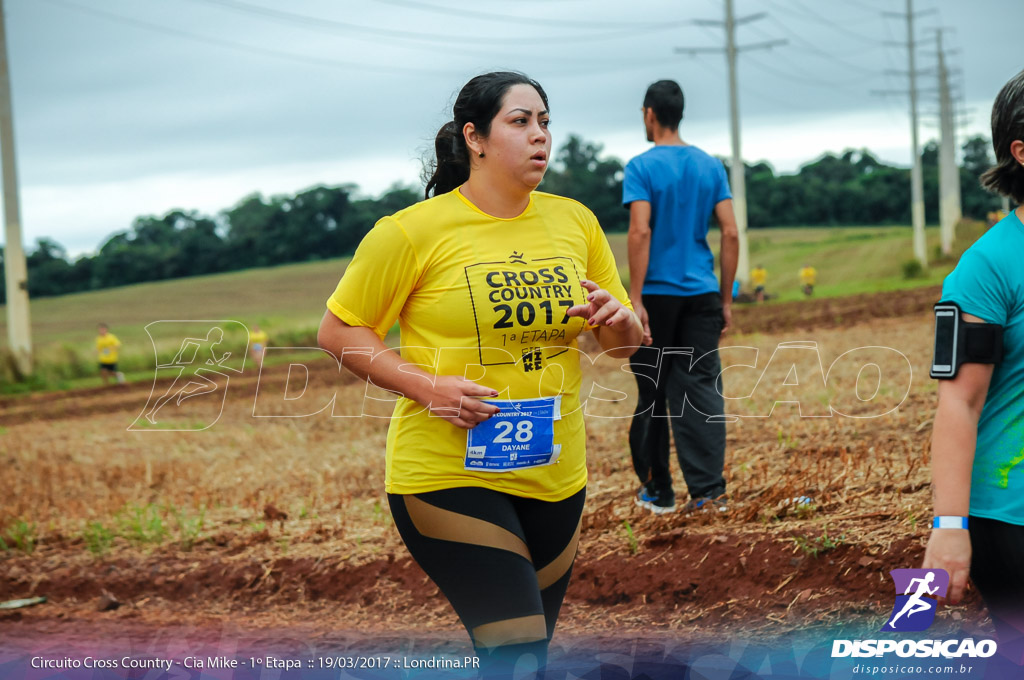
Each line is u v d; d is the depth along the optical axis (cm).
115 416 2375
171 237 15338
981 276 335
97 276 14175
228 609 739
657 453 769
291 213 15075
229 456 1492
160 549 897
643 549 687
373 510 977
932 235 11012
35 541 963
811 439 967
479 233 415
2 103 3791
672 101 757
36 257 14362
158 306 10312
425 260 410
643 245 743
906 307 3297
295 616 705
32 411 2811
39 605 774
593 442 1134
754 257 10356
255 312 9188
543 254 421
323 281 11856
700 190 748
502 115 408
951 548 334
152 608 755
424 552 417
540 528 433
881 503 697
